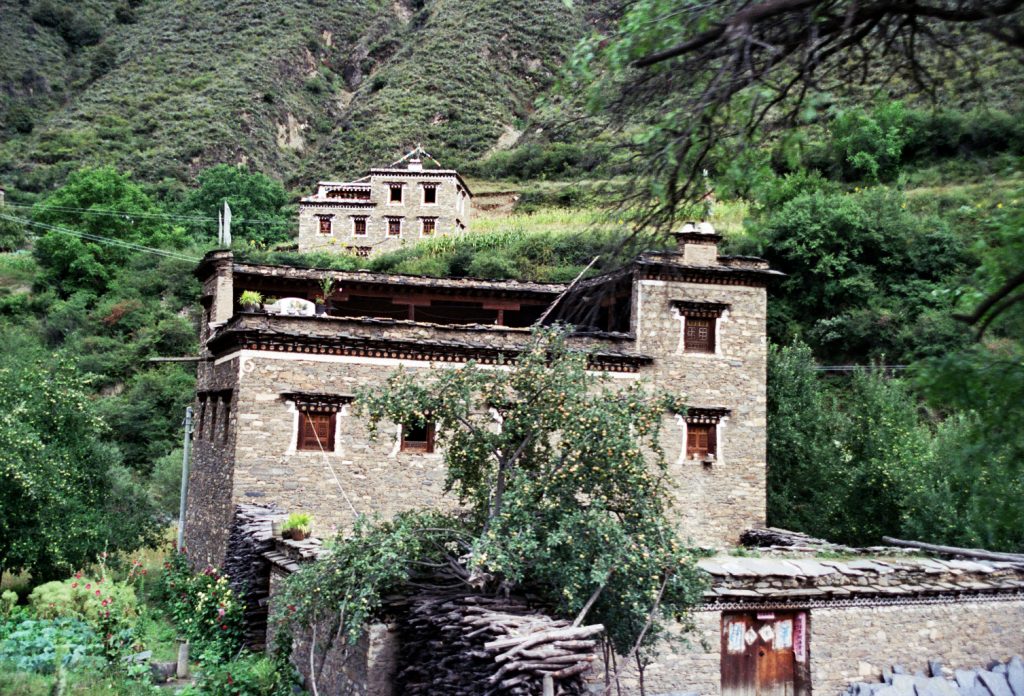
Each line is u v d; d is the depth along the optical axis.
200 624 16.20
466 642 8.66
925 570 13.59
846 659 12.96
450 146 84.62
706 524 21.20
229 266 23.31
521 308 26.58
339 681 12.05
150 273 52.59
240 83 101.69
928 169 41.12
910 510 19.16
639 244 5.91
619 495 9.78
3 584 20.77
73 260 53.03
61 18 111.88
